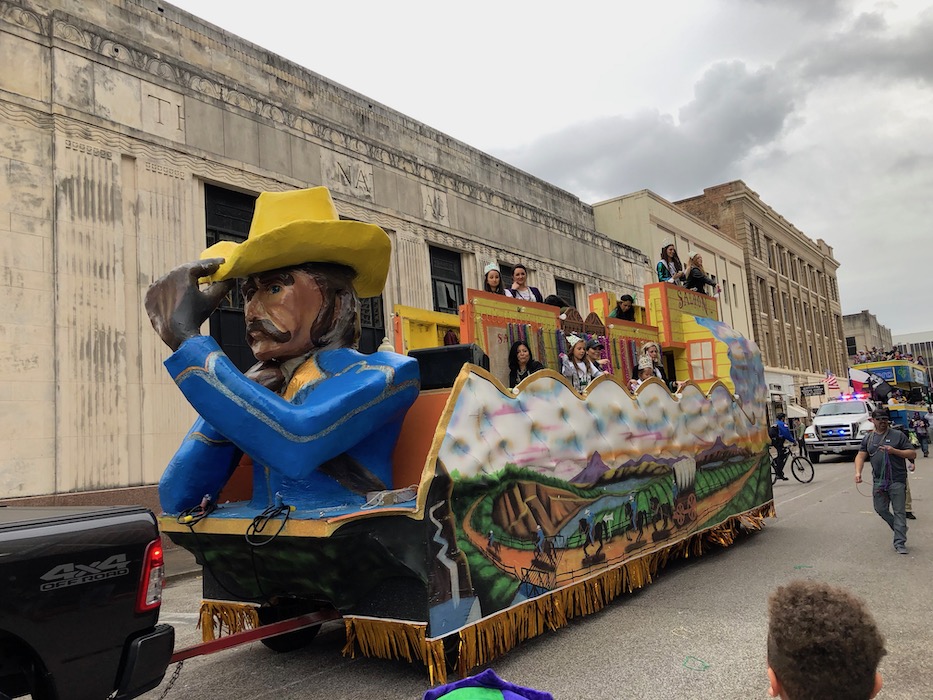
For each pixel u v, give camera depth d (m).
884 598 5.58
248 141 12.96
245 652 4.99
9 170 9.75
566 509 5.03
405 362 4.31
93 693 2.67
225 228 12.66
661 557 6.49
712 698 3.70
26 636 2.51
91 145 10.62
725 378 8.82
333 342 4.61
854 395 24.47
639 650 4.51
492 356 6.90
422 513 3.78
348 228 4.43
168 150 11.61
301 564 4.03
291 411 3.84
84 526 2.75
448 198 17.73
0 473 9.24
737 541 8.41
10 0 10.02
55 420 9.83
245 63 14.36
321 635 5.30
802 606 1.51
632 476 5.94
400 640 3.92
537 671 4.18
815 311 51.34
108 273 10.59
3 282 9.52
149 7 12.62
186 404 11.30
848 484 14.95
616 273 24.83
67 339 10.02
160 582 2.96
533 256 20.59
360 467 4.36
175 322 4.07
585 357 7.78
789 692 1.49
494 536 4.32
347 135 15.09
